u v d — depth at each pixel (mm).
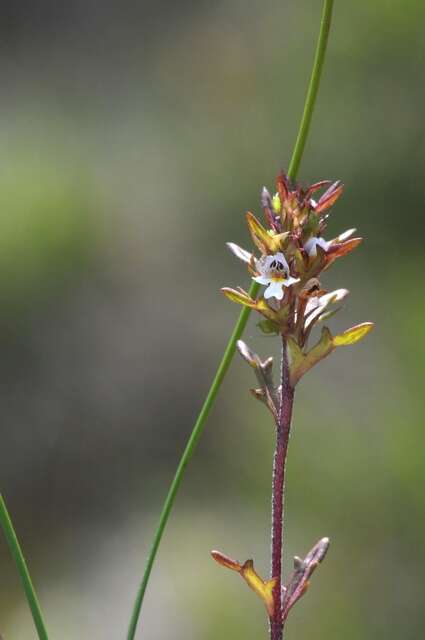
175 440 1312
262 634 1037
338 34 1615
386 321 1308
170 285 1488
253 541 1136
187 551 1151
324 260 487
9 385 1377
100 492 1283
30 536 1248
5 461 1312
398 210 1422
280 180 490
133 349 1404
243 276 1473
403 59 1546
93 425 1342
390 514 1127
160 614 1080
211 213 1576
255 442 1257
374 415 1209
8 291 1445
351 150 1502
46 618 1126
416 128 1476
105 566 1174
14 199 1558
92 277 1495
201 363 1374
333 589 1075
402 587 1073
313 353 487
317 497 1160
